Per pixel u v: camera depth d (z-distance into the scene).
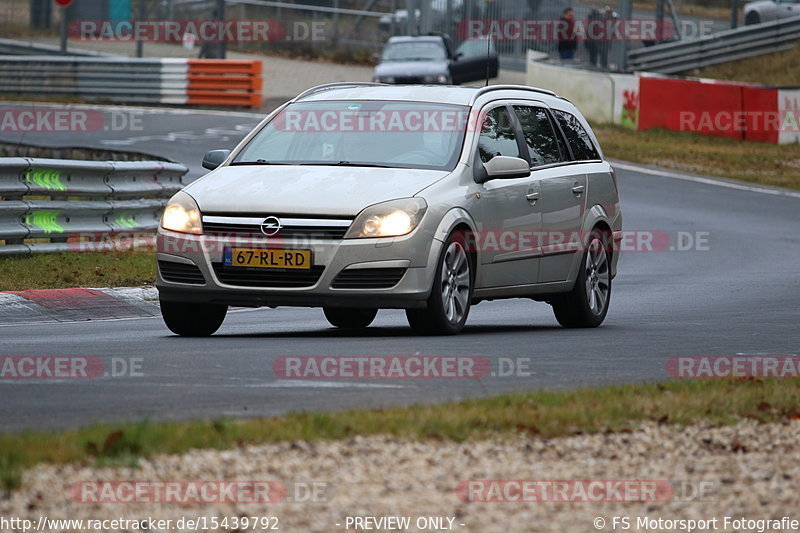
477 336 36.97
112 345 33.59
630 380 29.03
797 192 100.81
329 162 37.03
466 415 22.12
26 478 17.66
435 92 39.44
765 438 22.47
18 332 37.38
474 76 138.00
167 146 104.00
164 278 35.41
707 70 160.88
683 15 177.00
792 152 123.88
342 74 162.75
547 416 22.44
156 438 19.45
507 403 23.88
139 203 57.69
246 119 125.50
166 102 136.25
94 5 171.88
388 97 39.19
